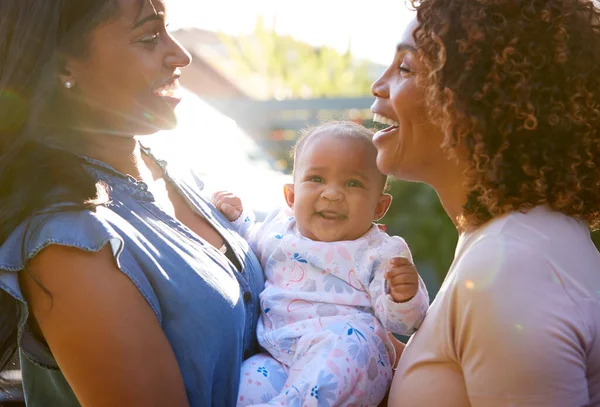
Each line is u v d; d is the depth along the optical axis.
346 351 1.92
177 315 1.73
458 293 1.51
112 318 1.60
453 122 1.59
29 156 1.69
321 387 1.87
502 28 1.54
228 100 7.93
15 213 1.64
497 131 1.56
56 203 1.62
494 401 1.42
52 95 1.76
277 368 1.99
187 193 2.10
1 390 2.03
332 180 2.14
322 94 9.70
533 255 1.47
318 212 2.16
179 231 1.86
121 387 1.60
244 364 2.00
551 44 1.53
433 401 1.57
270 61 9.93
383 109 1.85
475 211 1.63
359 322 2.02
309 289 2.10
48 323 1.61
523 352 1.39
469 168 1.61
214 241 2.05
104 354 1.59
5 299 1.67
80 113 1.82
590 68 1.56
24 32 1.69
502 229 1.54
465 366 1.48
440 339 1.57
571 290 1.45
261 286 2.16
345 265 2.11
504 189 1.57
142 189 1.85
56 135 1.79
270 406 1.83
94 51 1.76
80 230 1.60
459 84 1.57
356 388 1.91
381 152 1.86
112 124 1.84
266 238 2.26
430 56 1.63
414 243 5.55
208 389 1.76
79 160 1.78
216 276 1.84
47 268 1.59
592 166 1.58
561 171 1.56
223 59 9.74
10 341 1.72
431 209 5.57
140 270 1.69
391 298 1.85
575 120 1.54
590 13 1.59
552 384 1.38
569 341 1.40
